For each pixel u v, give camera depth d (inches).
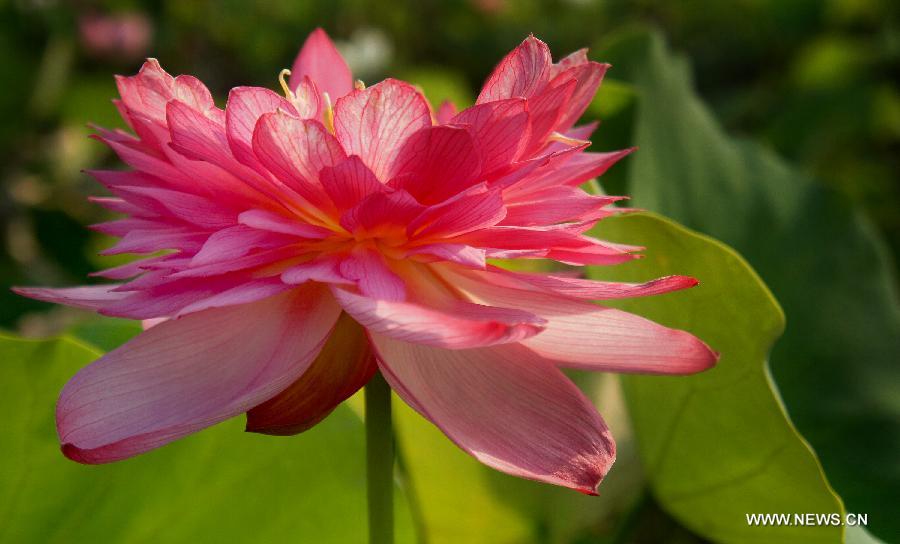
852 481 33.6
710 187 37.4
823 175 70.4
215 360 26.5
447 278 27.3
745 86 81.5
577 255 27.3
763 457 30.0
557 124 27.2
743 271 29.5
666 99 38.0
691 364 26.7
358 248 26.8
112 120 73.8
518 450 26.4
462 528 35.1
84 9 78.8
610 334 27.0
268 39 89.5
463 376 26.9
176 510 30.0
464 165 26.1
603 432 26.6
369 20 91.9
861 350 36.0
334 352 26.9
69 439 25.7
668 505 32.4
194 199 26.8
